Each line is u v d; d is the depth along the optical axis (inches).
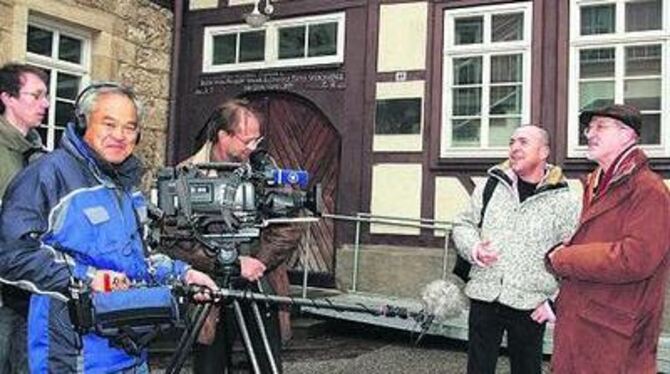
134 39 315.3
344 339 268.8
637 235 101.3
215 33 335.0
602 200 108.2
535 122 274.8
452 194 285.3
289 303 98.6
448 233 282.0
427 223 287.3
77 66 293.9
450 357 244.1
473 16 287.1
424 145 291.0
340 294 293.9
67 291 79.7
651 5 261.0
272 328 125.0
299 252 311.1
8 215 81.0
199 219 105.3
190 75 337.1
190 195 104.8
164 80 332.2
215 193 104.7
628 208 104.6
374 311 100.2
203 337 115.3
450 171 286.4
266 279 125.8
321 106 310.2
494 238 140.5
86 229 83.1
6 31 258.8
